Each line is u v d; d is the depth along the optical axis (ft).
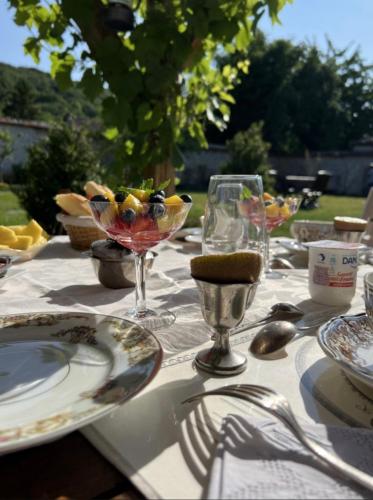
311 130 61.82
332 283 2.50
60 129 10.21
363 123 64.90
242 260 1.55
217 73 7.94
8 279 2.88
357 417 1.25
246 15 6.45
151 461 1.05
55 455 1.09
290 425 1.09
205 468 1.02
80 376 1.36
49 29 6.35
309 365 1.61
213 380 1.50
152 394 1.39
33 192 9.95
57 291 2.79
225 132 58.90
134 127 6.57
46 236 4.36
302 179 38.65
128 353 1.43
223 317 1.58
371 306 1.67
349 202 35.12
